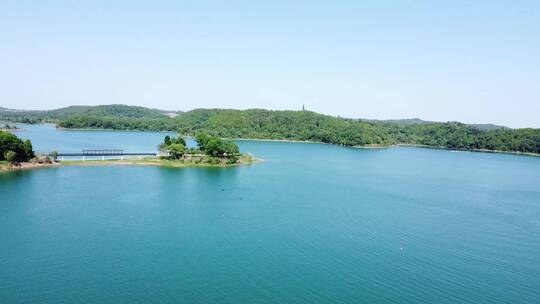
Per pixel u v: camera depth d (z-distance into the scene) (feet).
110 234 296.10
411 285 233.96
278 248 281.54
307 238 303.48
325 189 492.13
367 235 315.99
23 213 334.44
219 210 369.91
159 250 270.26
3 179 461.37
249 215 357.82
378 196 465.06
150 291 216.33
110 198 394.32
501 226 358.02
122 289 217.36
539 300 222.48
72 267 240.32
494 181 634.84
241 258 262.26
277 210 378.73
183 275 235.61
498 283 240.73
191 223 329.31
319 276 240.73
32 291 211.82
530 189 565.94
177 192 434.71
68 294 210.18
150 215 345.92
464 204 444.14
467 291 229.66
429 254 281.13
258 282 230.48
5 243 271.28
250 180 527.81
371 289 227.61
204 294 215.51
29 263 243.19
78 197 391.86
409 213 390.83
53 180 466.70
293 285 228.63
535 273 256.32
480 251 290.97
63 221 319.47
